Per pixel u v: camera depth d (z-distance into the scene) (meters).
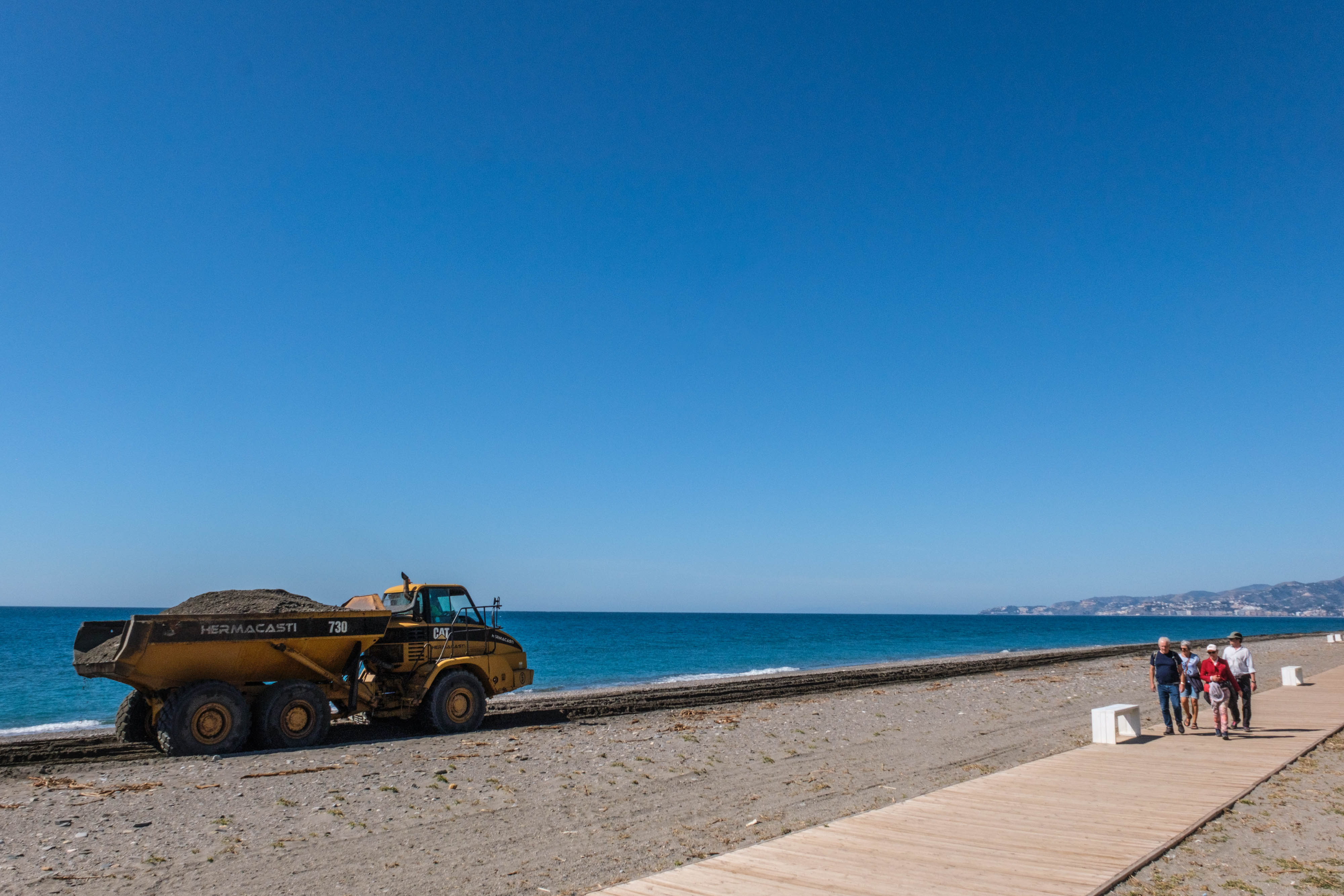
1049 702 21.56
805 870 7.12
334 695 15.12
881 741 15.36
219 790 10.98
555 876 7.55
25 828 9.13
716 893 6.54
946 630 121.88
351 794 10.80
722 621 179.62
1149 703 20.98
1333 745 13.66
